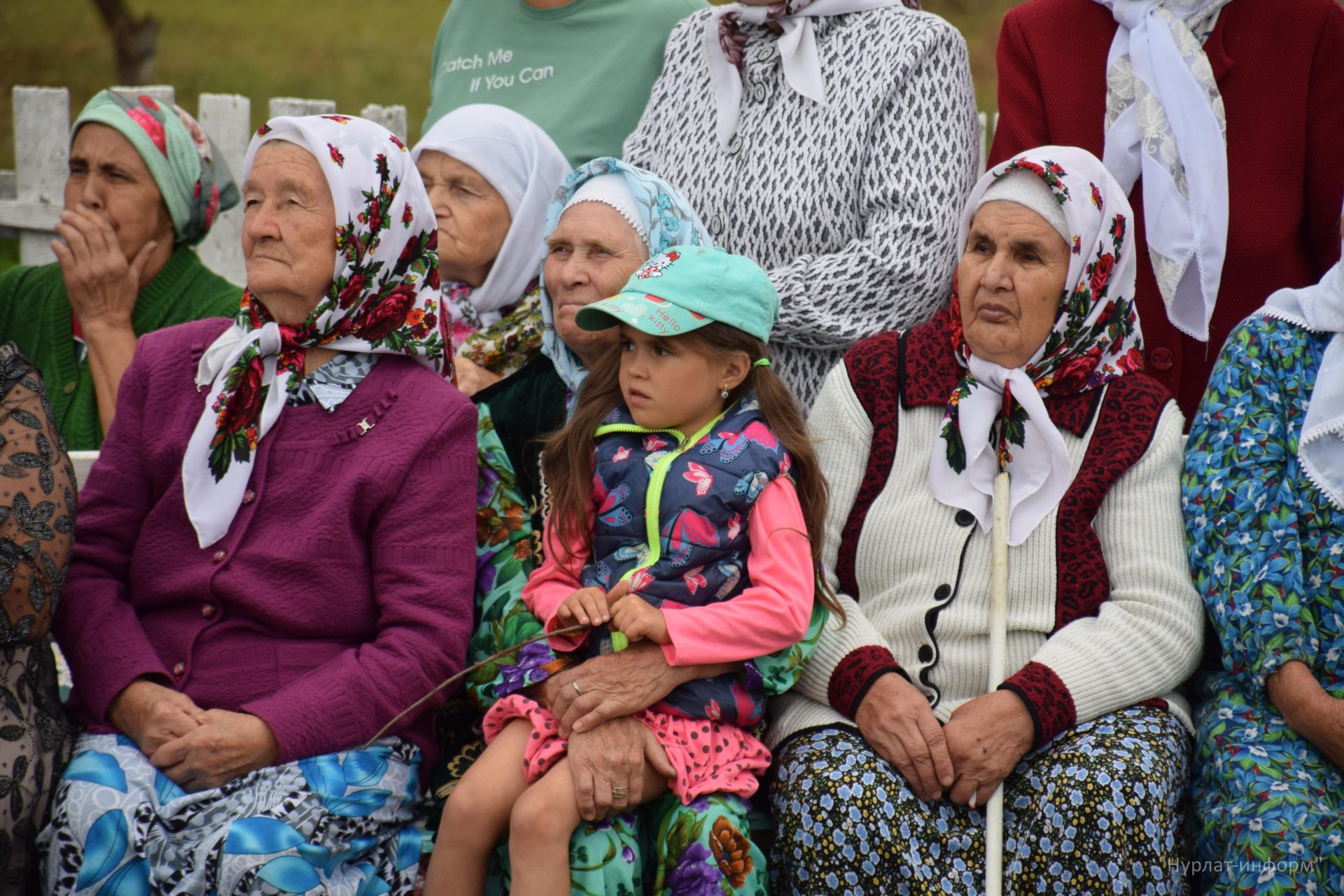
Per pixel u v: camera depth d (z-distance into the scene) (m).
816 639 11.12
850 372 12.45
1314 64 13.30
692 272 11.16
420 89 39.78
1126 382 12.05
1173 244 13.15
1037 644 11.51
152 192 15.37
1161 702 11.44
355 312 11.16
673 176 14.59
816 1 14.12
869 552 11.95
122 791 10.02
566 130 15.88
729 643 10.53
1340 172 13.25
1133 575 11.53
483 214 13.99
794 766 10.91
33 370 10.91
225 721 10.19
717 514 10.83
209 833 9.84
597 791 10.07
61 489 10.58
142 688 10.45
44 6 41.66
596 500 11.39
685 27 15.21
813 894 10.43
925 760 10.63
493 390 13.12
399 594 10.77
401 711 10.59
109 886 9.82
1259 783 10.74
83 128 15.31
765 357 11.49
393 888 10.49
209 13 43.53
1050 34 14.19
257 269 10.91
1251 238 13.33
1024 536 11.58
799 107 14.01
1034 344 11.91
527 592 11.45
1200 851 11.12
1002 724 10.73
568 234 12.39
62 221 14.90
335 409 11.02
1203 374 13.63
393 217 11.16
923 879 10.36
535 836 10.02
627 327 11.18
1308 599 11.37
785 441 11.21
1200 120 13.24
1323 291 11.87
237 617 10.75
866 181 13.73
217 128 19.91
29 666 10.49
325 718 10.31
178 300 15.73
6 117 36.41
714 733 10.69
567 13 16.39
